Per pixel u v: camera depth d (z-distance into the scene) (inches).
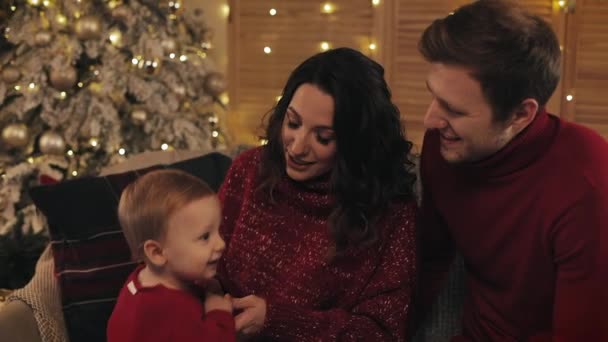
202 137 126.5
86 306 64.9
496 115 48.3
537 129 50.2
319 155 53.3
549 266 51.2
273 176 57.6
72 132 115.3
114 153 117.6
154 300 47.6
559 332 49.5
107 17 118.4
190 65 128.4
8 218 113.6
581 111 133.3
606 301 47.9
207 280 53.9
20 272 99.7
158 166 73.0
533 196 50.7
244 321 51.1
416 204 58.6
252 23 145.6
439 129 50.6
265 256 57.9
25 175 114.9
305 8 142.4
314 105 51.9
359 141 53.2
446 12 135.6
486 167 51.7
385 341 54.4
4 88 114.3
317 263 55.9
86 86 117.6
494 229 53.2
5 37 117.3
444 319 63.8
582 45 130.9
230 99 149.3
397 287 55.7
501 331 55.6
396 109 55.9
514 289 53.5
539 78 47.9
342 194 54.5
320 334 53.4
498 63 46.4
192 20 133.9
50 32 112.7
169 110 123.1
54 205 68.1
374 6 138.6
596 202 48.1
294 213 57.6
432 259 62.1
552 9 130.8
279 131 56.7
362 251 56.0
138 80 118.4
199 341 47.6
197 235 49.0
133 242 50.4
